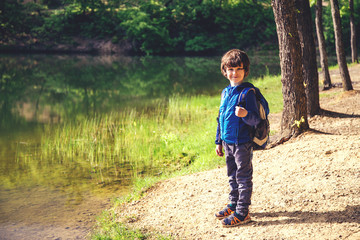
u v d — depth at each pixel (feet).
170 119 36.11
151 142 27.86
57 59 118.62
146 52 143.64
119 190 18.49
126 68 94.94
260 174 15.71
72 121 36.86
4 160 23.91
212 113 37.78
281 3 20.08
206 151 23.94
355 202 11.25
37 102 49.19
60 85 66.33
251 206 12.73
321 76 53.62
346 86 35.09
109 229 13.51
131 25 141.90
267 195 13.34
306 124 20.89
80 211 15.80
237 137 10.52
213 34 155.84
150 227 12.96
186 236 11.64
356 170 13.60
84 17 153.89
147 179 18.97
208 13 151.53
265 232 10.66
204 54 149.28
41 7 156.25
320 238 9.66
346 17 121.39
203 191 15.38
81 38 150.51
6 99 51.65
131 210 15.11
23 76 78.59
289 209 11.86
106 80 72.49
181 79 72.28
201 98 47.29
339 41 34.65
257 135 10.40
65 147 27.09
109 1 155.94
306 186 13.32
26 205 16.56
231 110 10.46
